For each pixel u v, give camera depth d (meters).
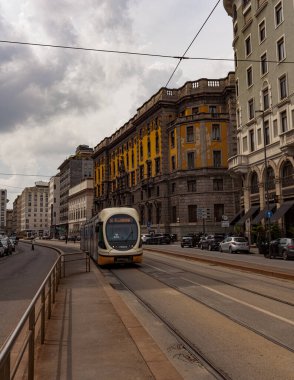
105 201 102.44
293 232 33.94
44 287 7.29
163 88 70.31
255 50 43.34
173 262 27.30
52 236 167.00
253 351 6.63
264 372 5.61
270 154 40.06
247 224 44.88
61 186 164.50
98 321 8.49
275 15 39.09
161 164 69.94
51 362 5.77
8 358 3.04
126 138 89.56
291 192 36.81
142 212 78.81
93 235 28.75
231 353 6.56
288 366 5.84
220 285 15.01
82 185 125.88
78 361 5.80
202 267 23.03
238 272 19.91
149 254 37.50
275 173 39.16
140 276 19.16
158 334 8.06
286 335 7.60
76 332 7.54
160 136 70.62
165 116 70.31
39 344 6.74
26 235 196.38
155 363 5.64
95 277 17.98
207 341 7.34
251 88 44.38
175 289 14.32
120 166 90.12
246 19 45.62
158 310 10.47
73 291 13.45
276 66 39.03
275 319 9.04
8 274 22.34
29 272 23.58
